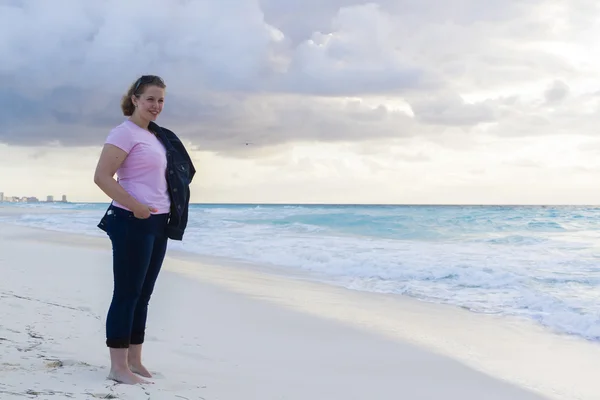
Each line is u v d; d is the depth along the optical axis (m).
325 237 19.25
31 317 4.98
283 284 9.62
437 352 5.47
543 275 10.44
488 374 4.81
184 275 10.20
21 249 13.00
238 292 8.51
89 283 7.70
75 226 26.58
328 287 9.45
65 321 4.95
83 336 4.42
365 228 22.83
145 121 3.28
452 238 19.17
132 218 3.16
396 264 11.77
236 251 14.91
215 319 6.34
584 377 4.83
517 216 26.88
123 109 3.33
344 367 4.69
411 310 7.63
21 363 3.37
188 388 3.28
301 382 3.98
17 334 4.23
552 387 4.54
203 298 7.79
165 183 3.30
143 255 3.19
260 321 6.43
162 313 6.45
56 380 3.00
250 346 5.12
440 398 4.04
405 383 4.34
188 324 5.90
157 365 3.95
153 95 3.24
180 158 3.40
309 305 7.71
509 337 6.23
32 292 6.50
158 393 3.00
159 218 3.27
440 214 26.81
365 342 5.73
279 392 3.58
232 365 4.28
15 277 7.86
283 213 36.25
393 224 24.22
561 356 5.50
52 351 3.79
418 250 14.84
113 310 3.19
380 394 3.95
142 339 3.48
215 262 12.75
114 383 3.06
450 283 9.88
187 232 21.42
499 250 14.82
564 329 6.65
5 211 54.69
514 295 8.73
